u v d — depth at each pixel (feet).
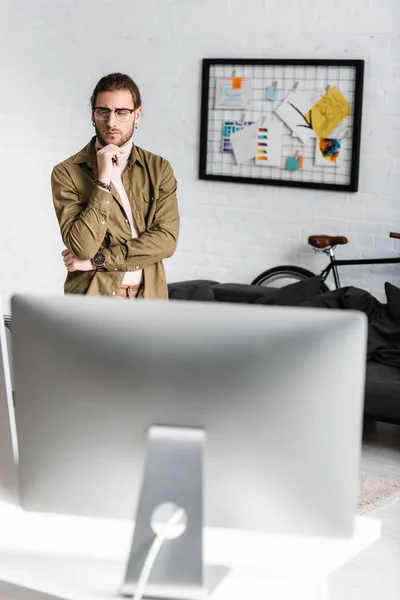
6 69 23.16
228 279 21.17
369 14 18.79
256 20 19.99
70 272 11.57
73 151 22.68
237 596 5.51
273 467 5.41
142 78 21.47
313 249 20.07
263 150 20.22
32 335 5.51
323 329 5.21
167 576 5.38
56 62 22.49
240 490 5.49
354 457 5.35
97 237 11.09
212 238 21.24
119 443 5.52
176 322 5.33
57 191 11.48
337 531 5.49
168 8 20.92
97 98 11.12
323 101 19.35
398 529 12.34
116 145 11.16
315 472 5.38
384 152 19.01
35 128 23.04
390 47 18.66
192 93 20.94
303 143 19.75
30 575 5.75
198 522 5.37
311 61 19.30
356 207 19.47
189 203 21.40
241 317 5.28
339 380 5.25
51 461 5.68
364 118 19.12
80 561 5.93
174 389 5.38
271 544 6.12
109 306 5.41
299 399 5.28
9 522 6.40
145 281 11.49
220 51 20.51
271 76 19.88
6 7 22.93
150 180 11.46
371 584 10.79
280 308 5.28
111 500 5.65
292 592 5.56
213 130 20.76
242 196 20.74
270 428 5.34
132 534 5.95
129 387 5.42
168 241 11.47
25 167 23.35
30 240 23.63
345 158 19.33
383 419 14.92
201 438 5.38
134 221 11.47
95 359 5.43
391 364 15.69
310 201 19.94
